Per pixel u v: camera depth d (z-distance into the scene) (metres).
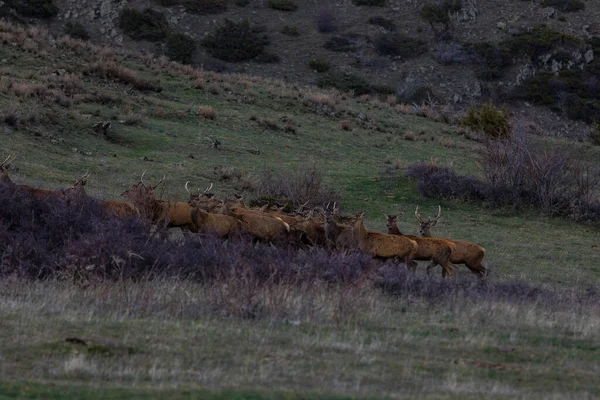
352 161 126.19
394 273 56.38
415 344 39.41
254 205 95.75
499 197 108.25
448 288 55.22
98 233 57.16
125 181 98.56
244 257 57.22
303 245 70.12
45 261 55.31
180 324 40.88
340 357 36.41
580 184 110.81
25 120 109.81
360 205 104.31
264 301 44.19
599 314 51.81
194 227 68.31
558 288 70.56
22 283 50.31
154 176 102.38
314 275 53.59
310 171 110.00
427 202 107.75
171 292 46.81
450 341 40.25
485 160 115.69
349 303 45.50
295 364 34.97
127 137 117.44
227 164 113.44
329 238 67.38
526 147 112.75
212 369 33.91
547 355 39.03
